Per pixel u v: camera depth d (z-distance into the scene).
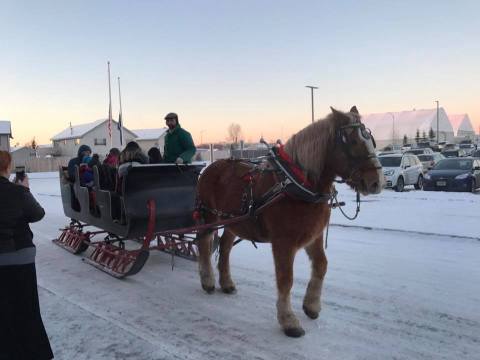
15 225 3.54
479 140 86.31
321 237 4.64
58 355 4.06
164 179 6.40
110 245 7.13
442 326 4.41
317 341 4.20
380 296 5.27
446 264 6.43
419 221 9.67
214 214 5.62
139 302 5.45
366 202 13.15
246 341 4.26
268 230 4.55
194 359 3.92
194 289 5.91
